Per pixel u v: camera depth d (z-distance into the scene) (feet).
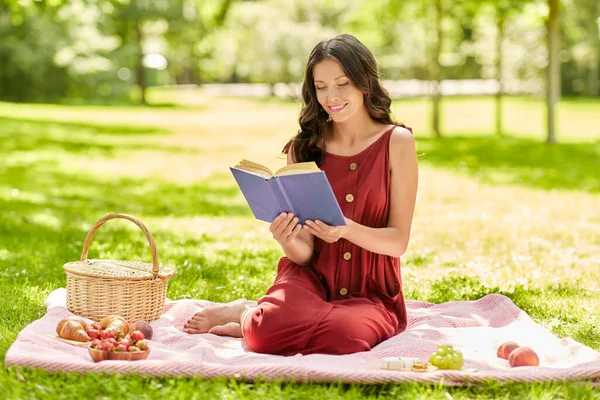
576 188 50.98
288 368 14.14
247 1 189.37
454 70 219.00
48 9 61.46
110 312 17.85
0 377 13.85
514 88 155.53
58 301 19.36
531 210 41.09
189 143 84.23
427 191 48.96
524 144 82.43
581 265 27.14
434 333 17.72
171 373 14.12
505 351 16.06
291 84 187.93
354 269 17.37
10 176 51.90
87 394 13.34
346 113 16.67
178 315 19.39
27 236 30.66
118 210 39.99
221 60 190.49
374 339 16.66
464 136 93.45
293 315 16.07
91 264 18.86
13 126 89.51
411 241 31.89
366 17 93.04
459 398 13.71
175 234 32.71
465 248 30.63
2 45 136.87
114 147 76.95
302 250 17.24
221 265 26.66
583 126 111.96
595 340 18.28
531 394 13.66
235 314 18.03
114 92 157.99
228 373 14.14
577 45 161.58
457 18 96.43
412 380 14.11
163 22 166.40
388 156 17.13
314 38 178.29
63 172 55.93
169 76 285.02
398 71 191.21
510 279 24.61
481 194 47.62
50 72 146.51
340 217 15.51
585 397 13.60
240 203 44.75
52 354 15.10
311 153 17.54
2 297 20.58
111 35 163.63
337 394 13.64
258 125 113.19
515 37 140.87
